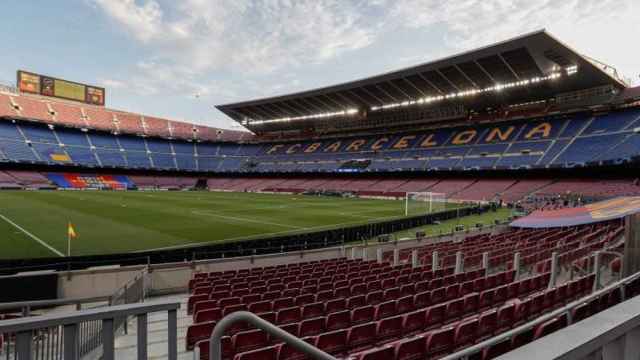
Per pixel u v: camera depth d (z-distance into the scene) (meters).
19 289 11.52
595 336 1.85
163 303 3.04
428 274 11.90
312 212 38.41
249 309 8.02
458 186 59.22
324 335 5.87
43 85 83.12
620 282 4.68
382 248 20.12
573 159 49.56
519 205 41.84
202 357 5.82
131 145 87.69
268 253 18.55
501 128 65.06
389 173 70.06
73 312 2.58
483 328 6.32
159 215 33.03
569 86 54.75
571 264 11.33
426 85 62.25
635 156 43.53
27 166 70.69
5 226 25.41
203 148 96.88
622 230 17.25
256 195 64.75
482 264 13.93
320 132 91.81
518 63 50.81
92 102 89.75
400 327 6.79
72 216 30.81
